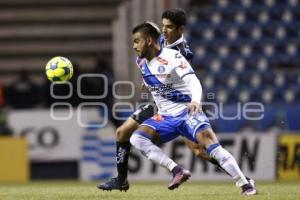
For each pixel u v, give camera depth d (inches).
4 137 1678.2
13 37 2193.7
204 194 865.5
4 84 2174.0
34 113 1676.9
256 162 1573.6
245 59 2144.4
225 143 1577.3
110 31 2175.2
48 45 2187.5
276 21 2218.3
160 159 821.9
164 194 880.3
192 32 2171.5
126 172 896.9
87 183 1478.8
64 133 1662.2
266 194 834.8
